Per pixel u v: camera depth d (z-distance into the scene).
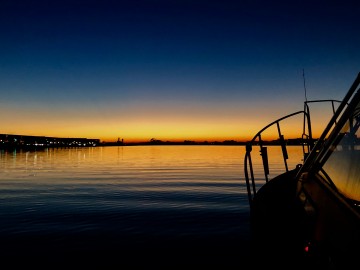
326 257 2.97
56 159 98.88
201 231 11.03
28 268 7.59
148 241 9.84
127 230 11.18
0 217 13.48
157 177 36.66
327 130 4.03
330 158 4.00
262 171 42.94
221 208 15.54
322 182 3.98
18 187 26.33
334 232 2.98
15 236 10.35
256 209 5.46
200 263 8.00
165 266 7.78
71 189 24.84
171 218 13.20
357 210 2.83
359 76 3.15
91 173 43.78
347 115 3.38
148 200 18.62
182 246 9.34
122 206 16.42
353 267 2.42
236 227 11.54
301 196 4.51
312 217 3.63
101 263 7.96
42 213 14.43
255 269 5.22
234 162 77.81
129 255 8.59
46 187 26.38
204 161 84.75
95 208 15.80
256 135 6.54
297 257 3.78
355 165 3.30
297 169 6.39
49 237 10.25
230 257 8.39
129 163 76.12
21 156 124.56
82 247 9.20
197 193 21.75
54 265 7.82
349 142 3.61
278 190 5.52
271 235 4.66
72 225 11.93
